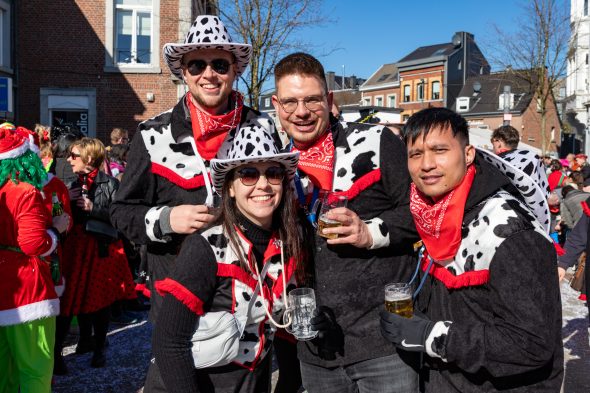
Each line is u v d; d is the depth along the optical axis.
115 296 4.21
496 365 1.58
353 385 2.26
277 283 1.96
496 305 1.62
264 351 2.00
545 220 1.82
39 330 2.83
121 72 13.87
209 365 1.80
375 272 2.16
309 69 2.11
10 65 13.33
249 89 10.91
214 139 2.35
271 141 1.95
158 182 2.38
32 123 13.66
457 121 1.70
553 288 1.58
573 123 36.44
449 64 42.75
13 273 2.72
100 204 4.04
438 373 1.88
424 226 1.81
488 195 1.69
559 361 1.68
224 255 1.84
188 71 2.35
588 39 28.48
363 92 49.38
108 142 13.90
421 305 2.00
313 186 2.21
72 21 13.67
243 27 10.68
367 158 2.22
